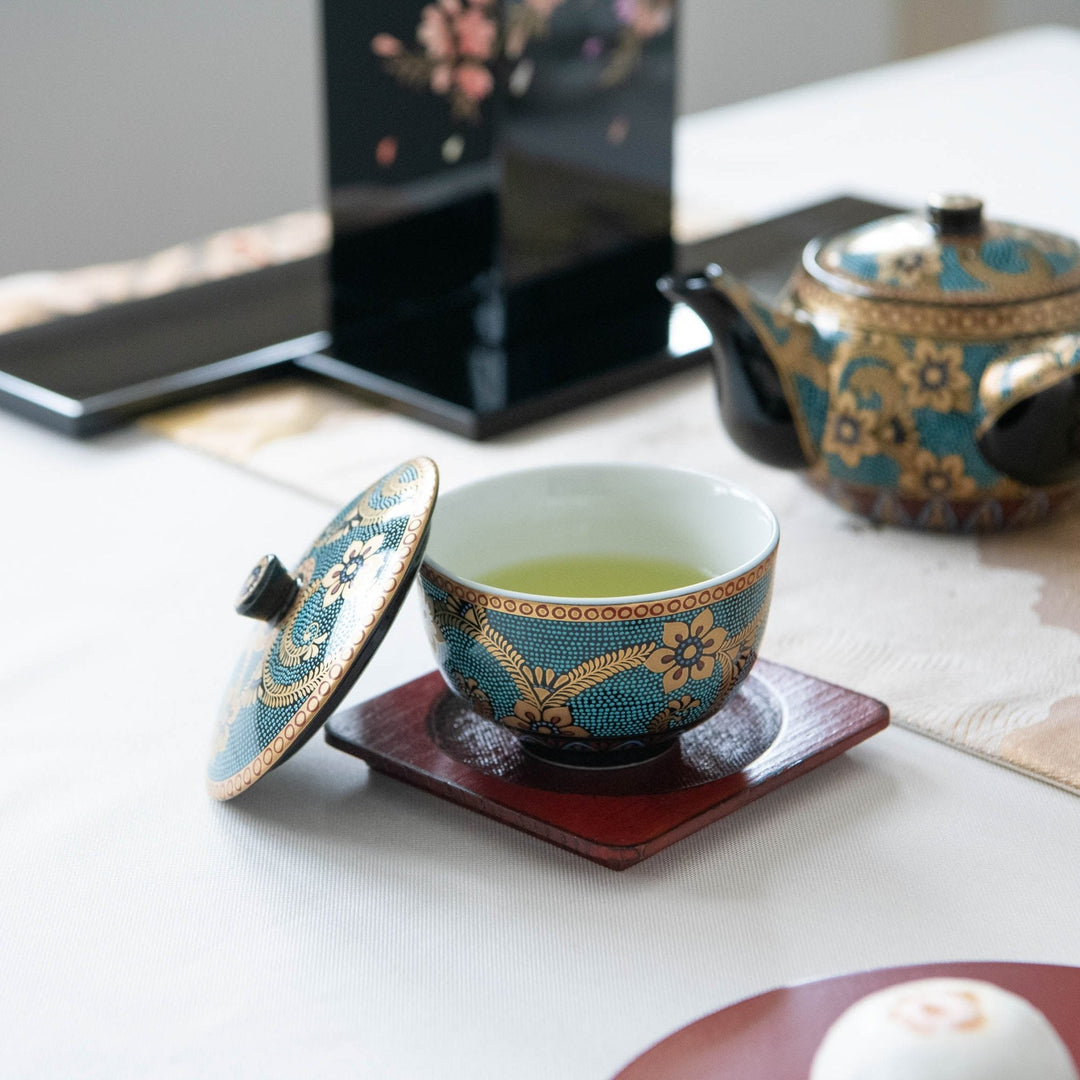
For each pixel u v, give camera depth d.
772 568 0.95
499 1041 0.87
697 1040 0.84
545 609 0.92
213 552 1.13
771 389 1.12
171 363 1.31
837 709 0.99
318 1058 0.87
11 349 1.32
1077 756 0.97
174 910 0.92
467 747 0.97
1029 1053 0.79
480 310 1.33
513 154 1.29
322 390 1.30
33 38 2.78
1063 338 1.08
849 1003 0.85
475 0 1.27
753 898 0.92
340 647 0.92
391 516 0.94
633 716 0.93
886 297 1.11
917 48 4.34
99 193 2.97
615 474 1.00
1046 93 2.06
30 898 0.92
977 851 0.94
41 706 1.02
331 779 0.98
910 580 1.10
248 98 3.15
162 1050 0.87
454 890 0.92
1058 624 1.06
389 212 1.33
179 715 1.01
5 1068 0.87
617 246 1.38
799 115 2.02
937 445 1.11
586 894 0.92
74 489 1.19
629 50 1.33
